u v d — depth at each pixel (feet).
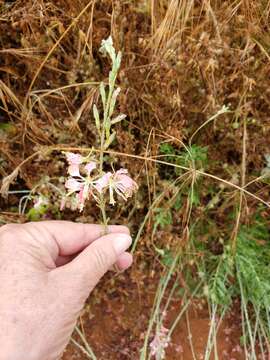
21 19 0.85
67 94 0.95
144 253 0.96
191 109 0.93
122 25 0.89
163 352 0.88
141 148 0.96
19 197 1.01
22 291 0.64
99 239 0.68
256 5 0.94
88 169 0.61
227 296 0.95
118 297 0.99
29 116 0.91
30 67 0.93
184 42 0.92
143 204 0.93
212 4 0.97
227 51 0.89
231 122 0.97
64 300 0.65
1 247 0.67
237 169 0.97
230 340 0.97
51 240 0.71
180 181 0.96
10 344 0.62
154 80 0.89
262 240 0.98
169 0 0.94
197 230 0.99
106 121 0.59
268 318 0.90
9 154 0.93
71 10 0.92
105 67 0.93
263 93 0.95
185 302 0.97
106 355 0.94
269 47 0.98
